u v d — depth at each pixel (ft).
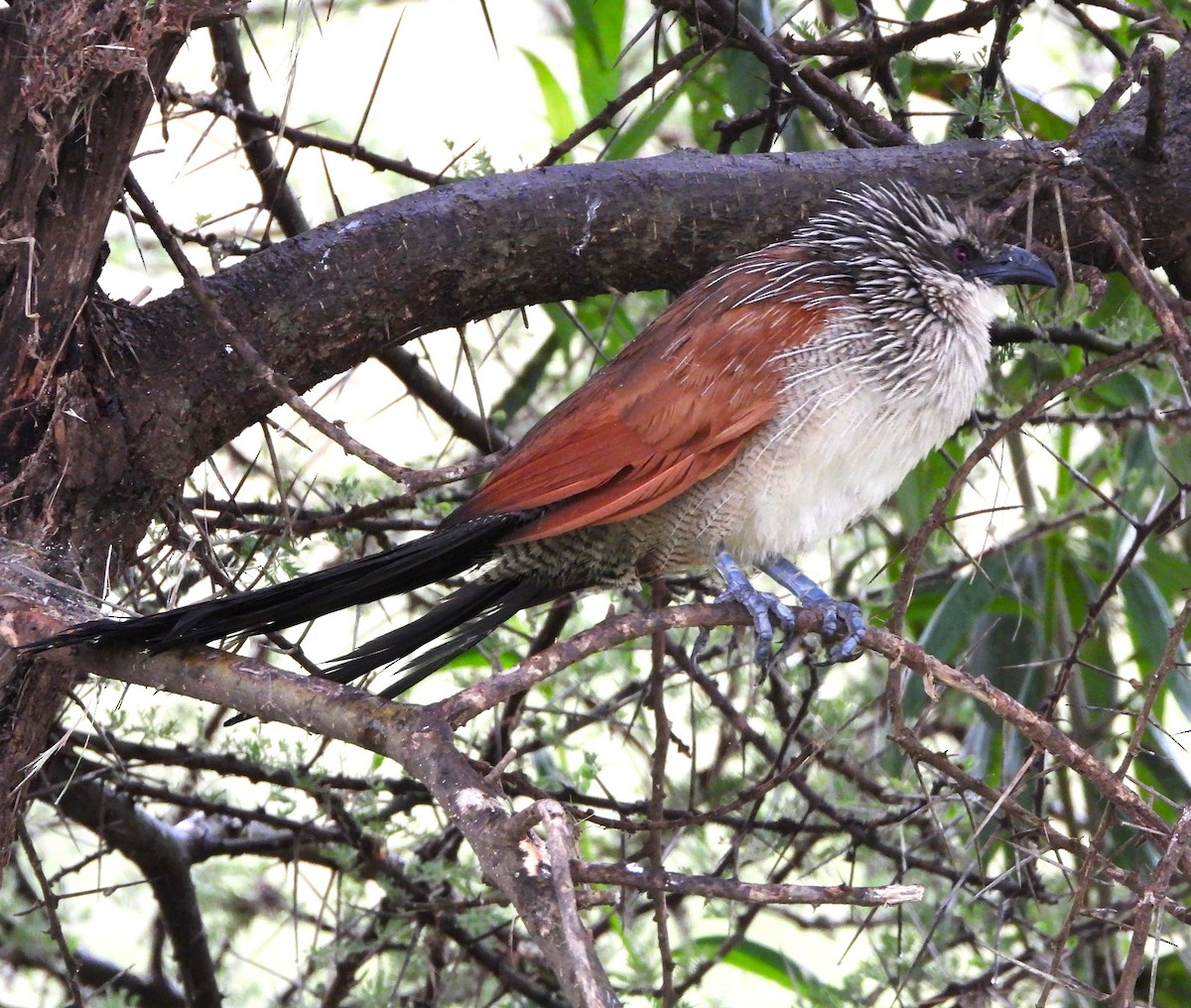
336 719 16.05
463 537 21.49
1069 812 31.94
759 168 24.16
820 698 30.14
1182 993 31.19
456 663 31.94
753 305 23.15
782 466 23.02
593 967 11.55
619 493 22.44
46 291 19.60
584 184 23.25
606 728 33.78
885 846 26.86
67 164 19.35
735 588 23.16
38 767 18.85
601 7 30.96
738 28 24.98
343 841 28.04
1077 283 23.97
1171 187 23.88
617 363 23.65
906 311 23.49
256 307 21.80
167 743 33.71
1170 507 23.82
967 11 24.58
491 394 37.35
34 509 19.86
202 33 34.91
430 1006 28.09
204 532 22.70
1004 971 26.76
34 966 30.19
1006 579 30.83
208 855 29.01
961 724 35.83
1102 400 33.27
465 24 39.75
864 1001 27.14
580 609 31.71
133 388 20.95
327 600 20.20
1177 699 29.17
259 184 27.07
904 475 24.35
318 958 28.43
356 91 38.24
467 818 14.03
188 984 29.09
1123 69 20.99
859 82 34.99
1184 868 17.21
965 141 25.26
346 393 35.91
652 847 22.72
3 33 19.04
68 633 17.57
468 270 22.74
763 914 32.19
